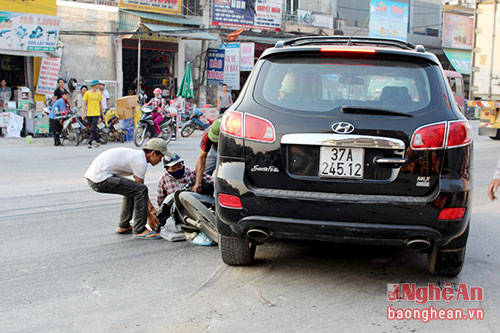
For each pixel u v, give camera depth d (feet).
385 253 17.11
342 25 104.53
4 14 56.24
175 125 55.52
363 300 13.23
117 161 18.47
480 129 58.54
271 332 11.39
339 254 16.93
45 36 59.82
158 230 18.97
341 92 13.32
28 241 18.17
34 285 14.14
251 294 13.56
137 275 14.96
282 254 16.84
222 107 67.67
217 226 14.28
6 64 64.85
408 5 124.06
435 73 13.44
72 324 11.80
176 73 81.05
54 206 23.52
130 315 12.28
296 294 13.57
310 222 12.78
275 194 12.91
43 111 57.11
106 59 72.64
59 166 36.06
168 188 19.52
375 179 12.70
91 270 15.35
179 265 15.83
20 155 42.29
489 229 20.48
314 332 11.43
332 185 12.79
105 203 24.26
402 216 12.47
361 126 12.69
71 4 72.79
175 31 73.20
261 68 14.06
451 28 118.52
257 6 85.87
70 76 71.51
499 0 53.62
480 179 32.35
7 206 23.38
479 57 55.52
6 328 11.58
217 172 13.70
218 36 82.94
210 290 13.83
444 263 14.26
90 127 48.96
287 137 12.93
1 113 55.67
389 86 13.28
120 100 54.90
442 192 12.45
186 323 11.84
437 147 12.56
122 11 72.43
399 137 12.58
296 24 94.27
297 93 13.46
